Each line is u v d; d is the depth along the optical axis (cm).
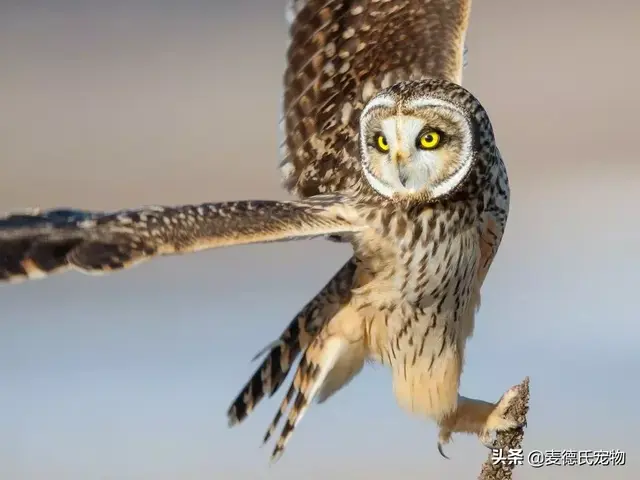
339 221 774
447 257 775
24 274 762
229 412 780
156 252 764
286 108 783
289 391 780
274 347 780
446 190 774
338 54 783
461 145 774
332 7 782
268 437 780
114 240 764
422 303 777
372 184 775
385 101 774
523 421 776
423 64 783
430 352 778
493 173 777
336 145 782
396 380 780
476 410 778
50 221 765
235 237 766
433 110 773
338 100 783
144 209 767
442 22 784
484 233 778
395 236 775
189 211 767
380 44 783
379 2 783
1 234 763
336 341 779
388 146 774
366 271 777
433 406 779
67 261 763
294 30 782
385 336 779
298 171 783
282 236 768
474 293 779
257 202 771
